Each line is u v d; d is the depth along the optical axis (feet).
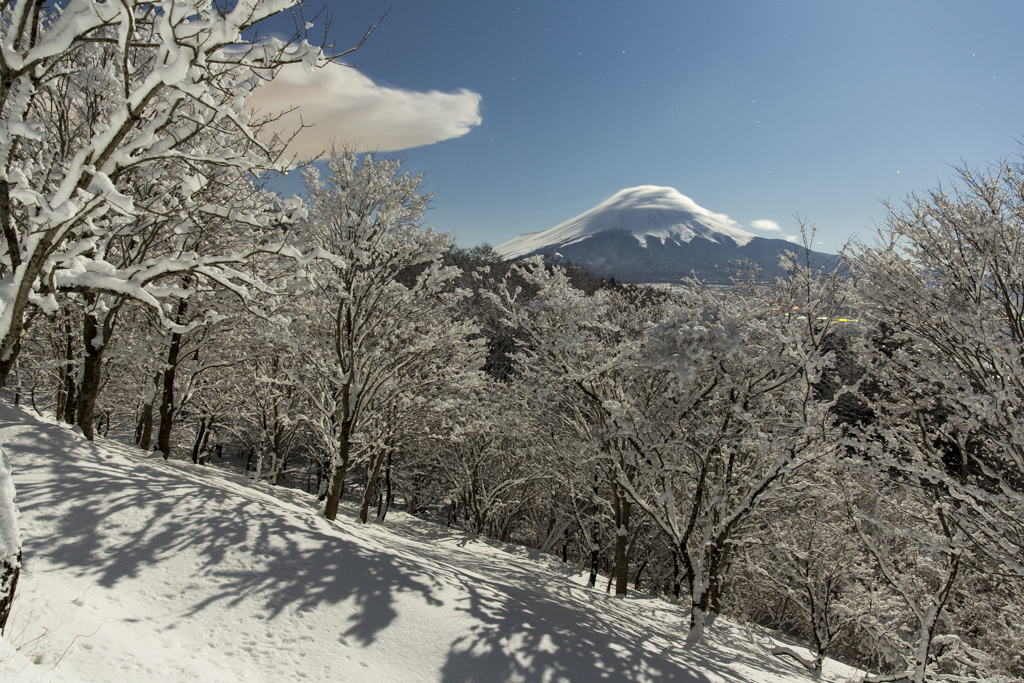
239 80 22.89
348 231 49.70
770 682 33.55
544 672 25.40
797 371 38.50
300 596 26.14
